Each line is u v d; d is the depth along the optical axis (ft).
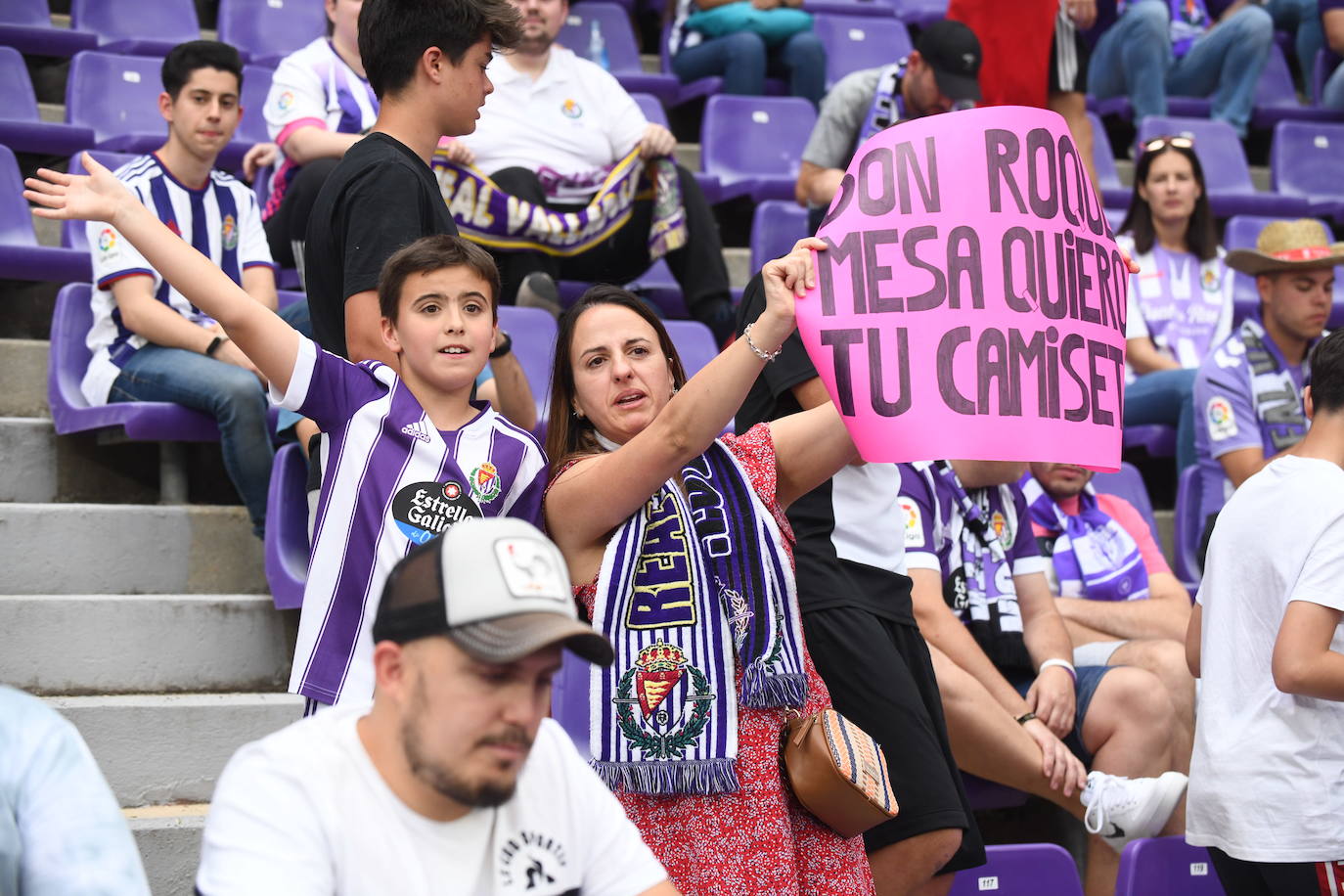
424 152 36.55
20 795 21.22
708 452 31.40
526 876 21.68
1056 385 30.42
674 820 29.45
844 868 30.94
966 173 30.63
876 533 38.37
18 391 57.16
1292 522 36.83
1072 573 53.72
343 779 20.90
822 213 69.97
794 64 92.73
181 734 42.93
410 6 35.55
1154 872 43.91
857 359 30.30
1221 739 37.99
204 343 52.08
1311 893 37.04
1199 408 64.75
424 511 30.45
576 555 31.09
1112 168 95.40
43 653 45.21
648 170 66.23
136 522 50.65
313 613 30.22
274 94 62.69
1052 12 79.15
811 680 32.12
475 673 19.53
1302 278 62.69
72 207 29.91
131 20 84.99
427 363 31.17
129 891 21.01
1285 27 111.75
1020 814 51.34
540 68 67.97
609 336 32.07
